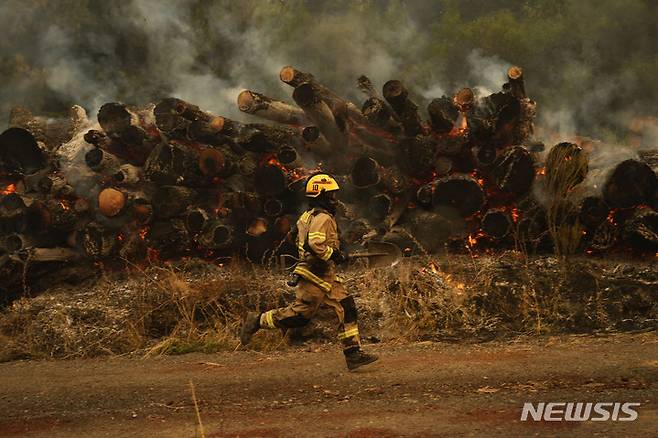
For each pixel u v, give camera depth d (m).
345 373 7.01
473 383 6.34
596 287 9.13
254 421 5.58
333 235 7.06
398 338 8.68
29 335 9.26
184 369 7.65
